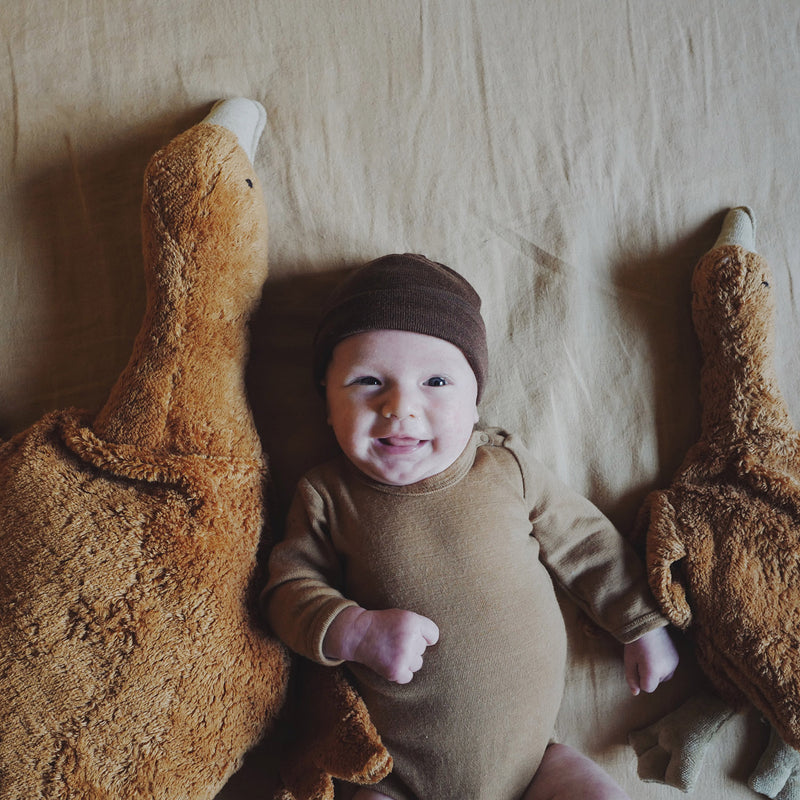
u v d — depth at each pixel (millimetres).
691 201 1127
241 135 1019
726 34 1146
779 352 1115
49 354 1044
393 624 817
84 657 806
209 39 1084
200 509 864
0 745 787
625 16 1138
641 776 1033
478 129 1106
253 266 969
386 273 917
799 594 950
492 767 892
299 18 1095
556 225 1101
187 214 924
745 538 972
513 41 1119
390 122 1096
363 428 887
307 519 944
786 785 1021
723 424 1025
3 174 1055
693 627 1013
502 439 1006
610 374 1099
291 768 915
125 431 896
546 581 958
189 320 917
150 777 809
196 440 900
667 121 1134
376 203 1085
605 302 1106
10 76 1065
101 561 829
